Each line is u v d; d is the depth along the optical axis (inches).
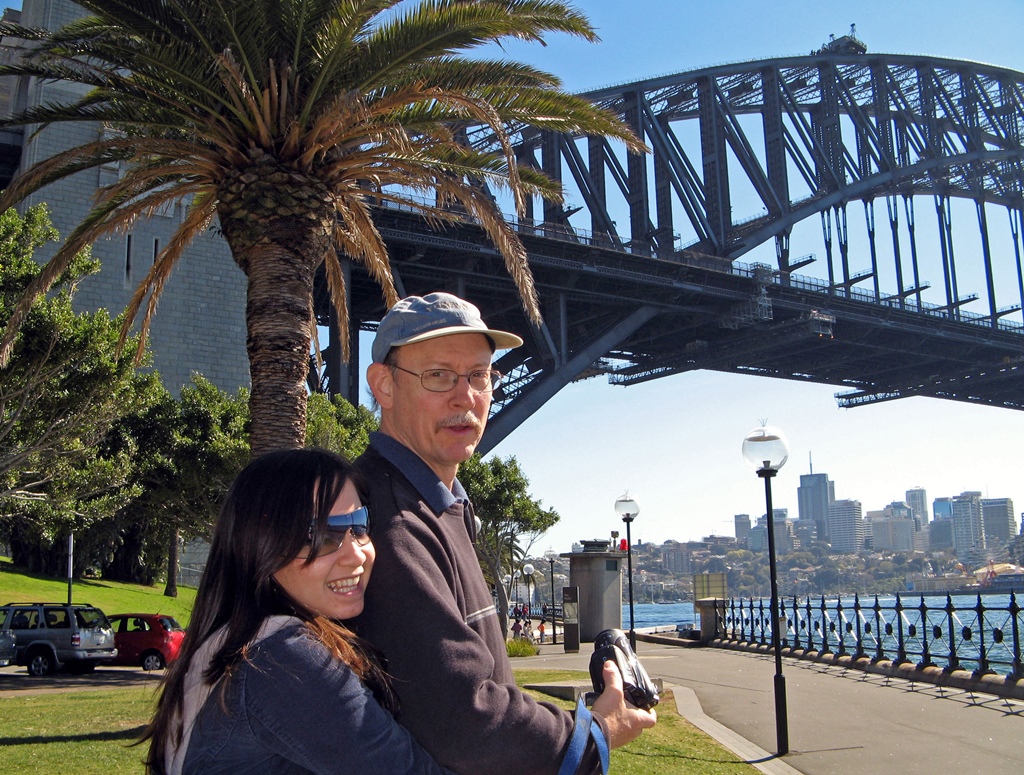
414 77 415.8
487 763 67.4
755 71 2731.3
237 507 69.5
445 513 83.9
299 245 385.4
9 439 669.3
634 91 2404.0
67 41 396.8
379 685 68.0
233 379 1552.7
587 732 71.6
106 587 1455.5
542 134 2209.6
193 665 67.1
